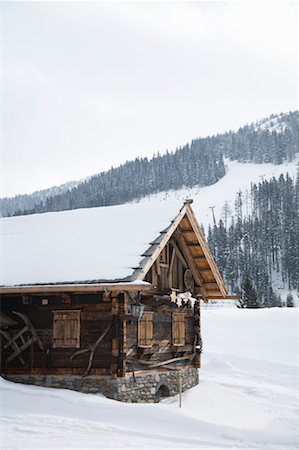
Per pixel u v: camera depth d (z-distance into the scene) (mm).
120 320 19125
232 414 20062
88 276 18734
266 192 199250
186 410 18594
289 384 26922
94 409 17094
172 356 22734
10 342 20484
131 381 19609
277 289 132500
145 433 15047
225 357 32719
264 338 39219
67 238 21906
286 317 44812
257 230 156000
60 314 19938
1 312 20625
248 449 14383
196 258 24250
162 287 21984
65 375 19578
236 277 136250
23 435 14172
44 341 20094
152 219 21484
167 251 22719
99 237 21172
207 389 23828
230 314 46406
